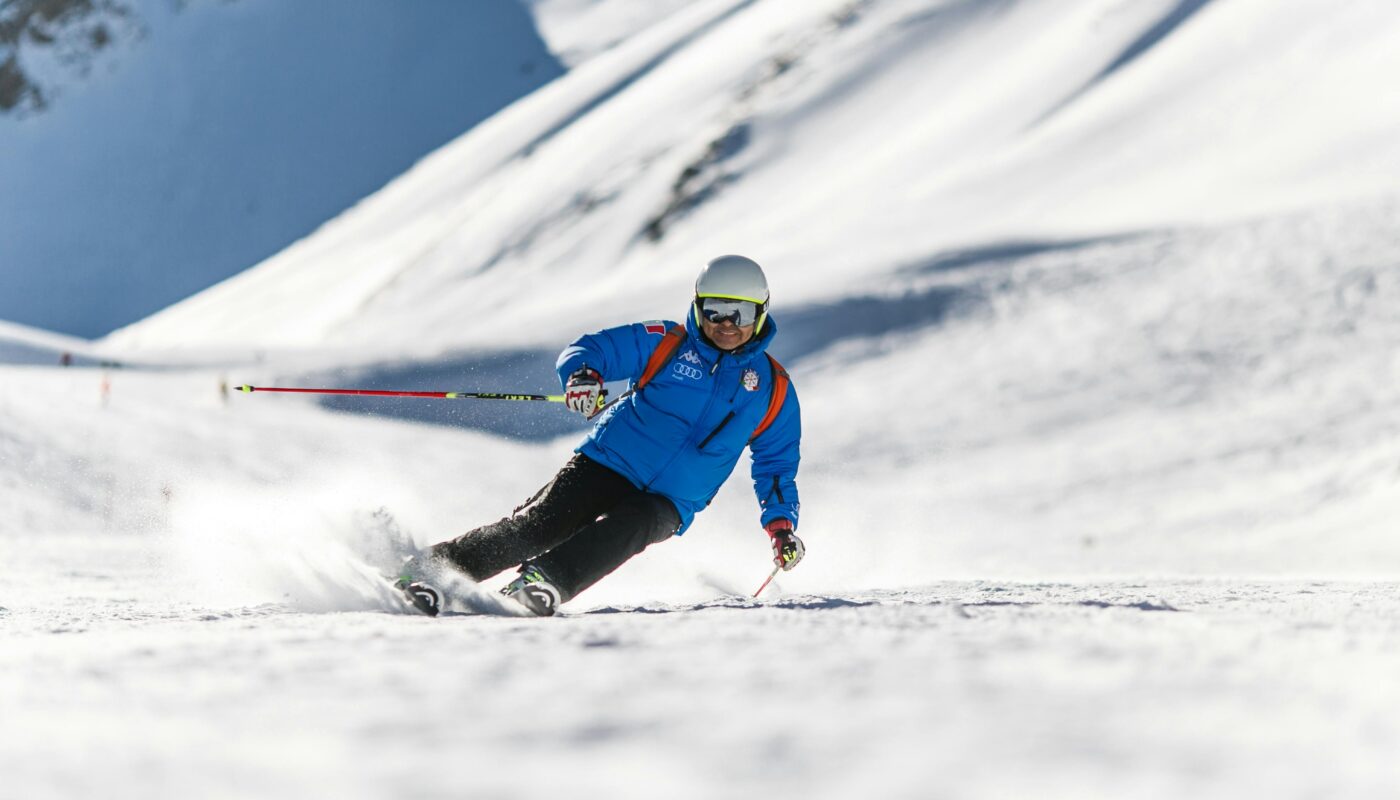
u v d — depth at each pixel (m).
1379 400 95.56
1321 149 186.50
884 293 150.75
